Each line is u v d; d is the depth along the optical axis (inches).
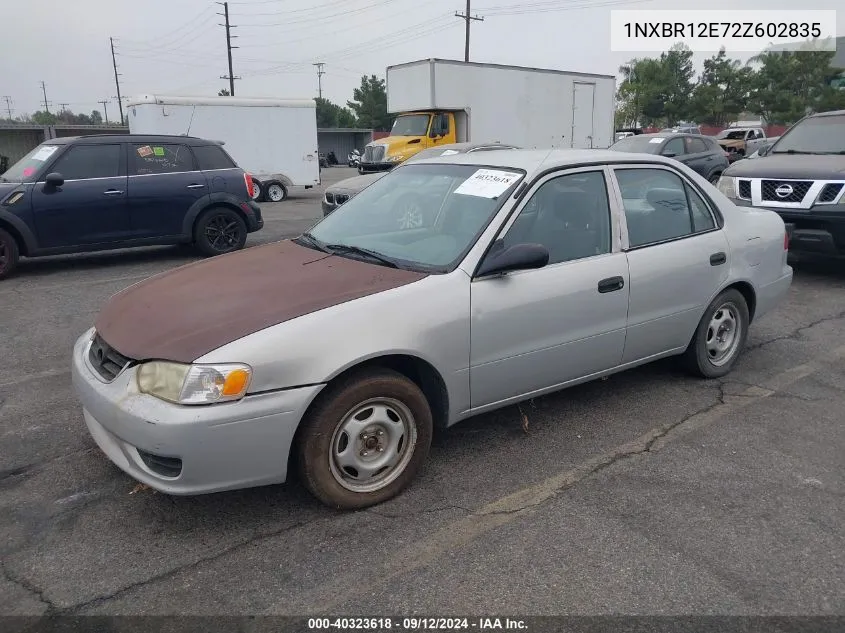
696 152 618.2
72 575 111.0
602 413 172.2
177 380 111.8
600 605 103.9
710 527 123.7
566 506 130.5
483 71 773.9
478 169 161.3
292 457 124.3
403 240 153.6
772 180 315.0
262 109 730.8
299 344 116.4
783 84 1770.4
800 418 169.9
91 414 125.2
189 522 125.4
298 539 120.3
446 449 153.4
